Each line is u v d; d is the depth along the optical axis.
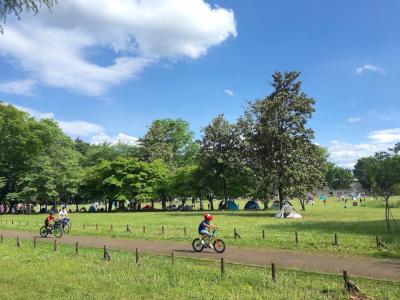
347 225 33.34
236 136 71.19
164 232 30.17
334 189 198.00
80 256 20.20
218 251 21.16
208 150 72.44
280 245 22.50
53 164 78.94
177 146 112.19
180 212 68.44
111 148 123.38
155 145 101.56
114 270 16.41
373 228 30.36
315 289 12.91
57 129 84.56
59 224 30.64
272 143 54.47
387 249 20.17
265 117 54.53
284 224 36.19
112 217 54.09
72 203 119.12
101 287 13.73
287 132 53.72
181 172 80.81
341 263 17.61
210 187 77.06
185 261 18.39
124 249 22.94
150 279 14.73
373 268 16.45
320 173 54.34
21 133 75.25
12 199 76.69
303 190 52.69
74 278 15.08
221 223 39.03
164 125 111.56
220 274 15.27
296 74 55.38
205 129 72.88
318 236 25.20
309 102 54.16
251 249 22.00
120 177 82.56
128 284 14.08
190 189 79.00
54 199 81.56
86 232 31.95
